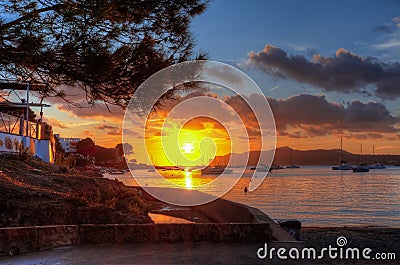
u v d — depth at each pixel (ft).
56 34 25.22
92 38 25.98
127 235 24.62
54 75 27.50
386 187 199.21
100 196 42.39
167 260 20.54
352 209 97.04
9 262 20.03
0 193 31.71
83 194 37.78
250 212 39.14
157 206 62.75
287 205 100.53
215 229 25.21
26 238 22.41
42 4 25.41
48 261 20.21
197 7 29.55
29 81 26.99
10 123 80.33
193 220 48.75
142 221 37.09
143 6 27.45
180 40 29.66
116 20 26.21
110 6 25.07
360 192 163.43
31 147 89.04
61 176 55.16
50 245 23.18
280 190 166.20
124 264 19.70
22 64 25.53
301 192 156.76
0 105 75.36
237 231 25.27
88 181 58.65
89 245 23.82
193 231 25.09
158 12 28.55
